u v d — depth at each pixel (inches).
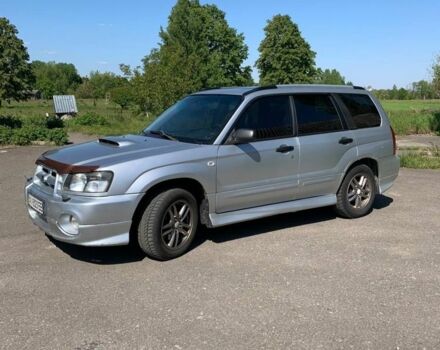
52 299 167.2
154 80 1125.7
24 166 447.8
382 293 174.7
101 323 151.2
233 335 144.8
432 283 183.9
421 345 140.3
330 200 259.6
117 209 187.0
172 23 2262.6
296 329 148.7
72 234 187.6
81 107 2268.7
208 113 232.7
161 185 201.8
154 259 204.5
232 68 2332.7
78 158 197.6
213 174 211.5
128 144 212.4
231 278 186.4
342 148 258.2
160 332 146.1
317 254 213.6
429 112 1214.3
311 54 2385.6
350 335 145.6
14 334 144.3
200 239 233.0
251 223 261.0
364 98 279.9
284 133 237.1
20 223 255.0
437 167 462.6
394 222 265.1
